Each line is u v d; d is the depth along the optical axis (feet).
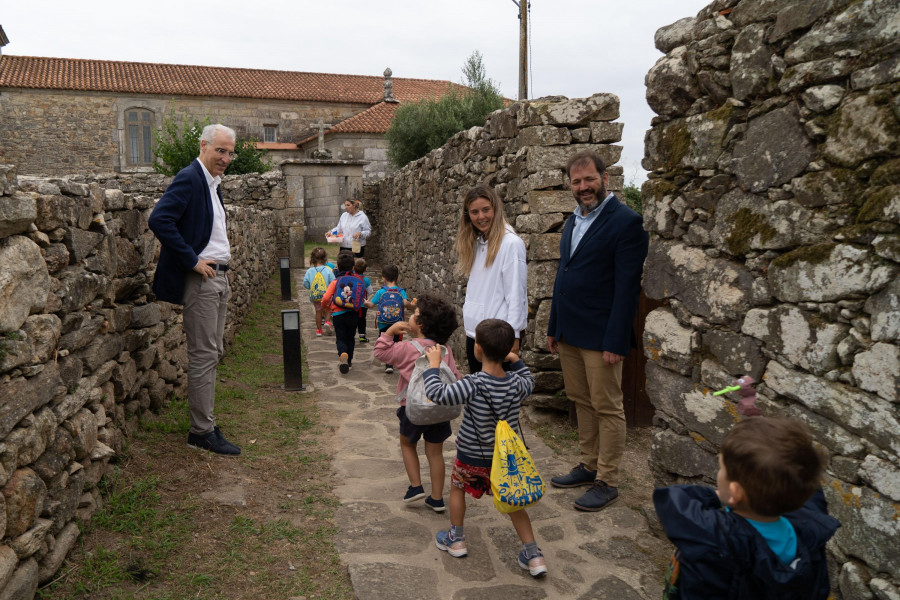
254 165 68.54
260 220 39.99
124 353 12.36
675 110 9.66
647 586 9.01
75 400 9.40
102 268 10.98
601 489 11.60
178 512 10.44
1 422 7.07
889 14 6.33
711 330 9.14
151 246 14.28
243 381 19.94
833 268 6.97
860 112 6.63
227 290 13.30
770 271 7.95
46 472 8.14
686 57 9.31
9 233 7.64
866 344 6.65
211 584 8.66
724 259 8.84
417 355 11.11
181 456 12.56
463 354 22.95
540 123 16.29
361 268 26.76
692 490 5.44
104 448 10.26
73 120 90.74
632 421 16.48
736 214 8.50
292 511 11.09
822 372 7.21
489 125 19.92
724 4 8.65
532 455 14.30
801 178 7.43
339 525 10.66
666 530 5.09
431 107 72.02
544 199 16.30
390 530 10.52
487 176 20.36
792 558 4.71
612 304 11.30
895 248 6.24
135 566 8.79
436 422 10.28
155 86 94.32
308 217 66.23
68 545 8.65
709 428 9.23
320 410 17.53
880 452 6.53
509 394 9.24
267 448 14.08
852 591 6.87
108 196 11.53
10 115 88.07
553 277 16.42
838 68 6.88
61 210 9.31
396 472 13.20
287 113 101.60
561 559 9.73
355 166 60.49
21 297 7.75
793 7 7.40
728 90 8.63
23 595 7.23
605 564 9.61
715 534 4.76
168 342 15.75
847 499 6.93
